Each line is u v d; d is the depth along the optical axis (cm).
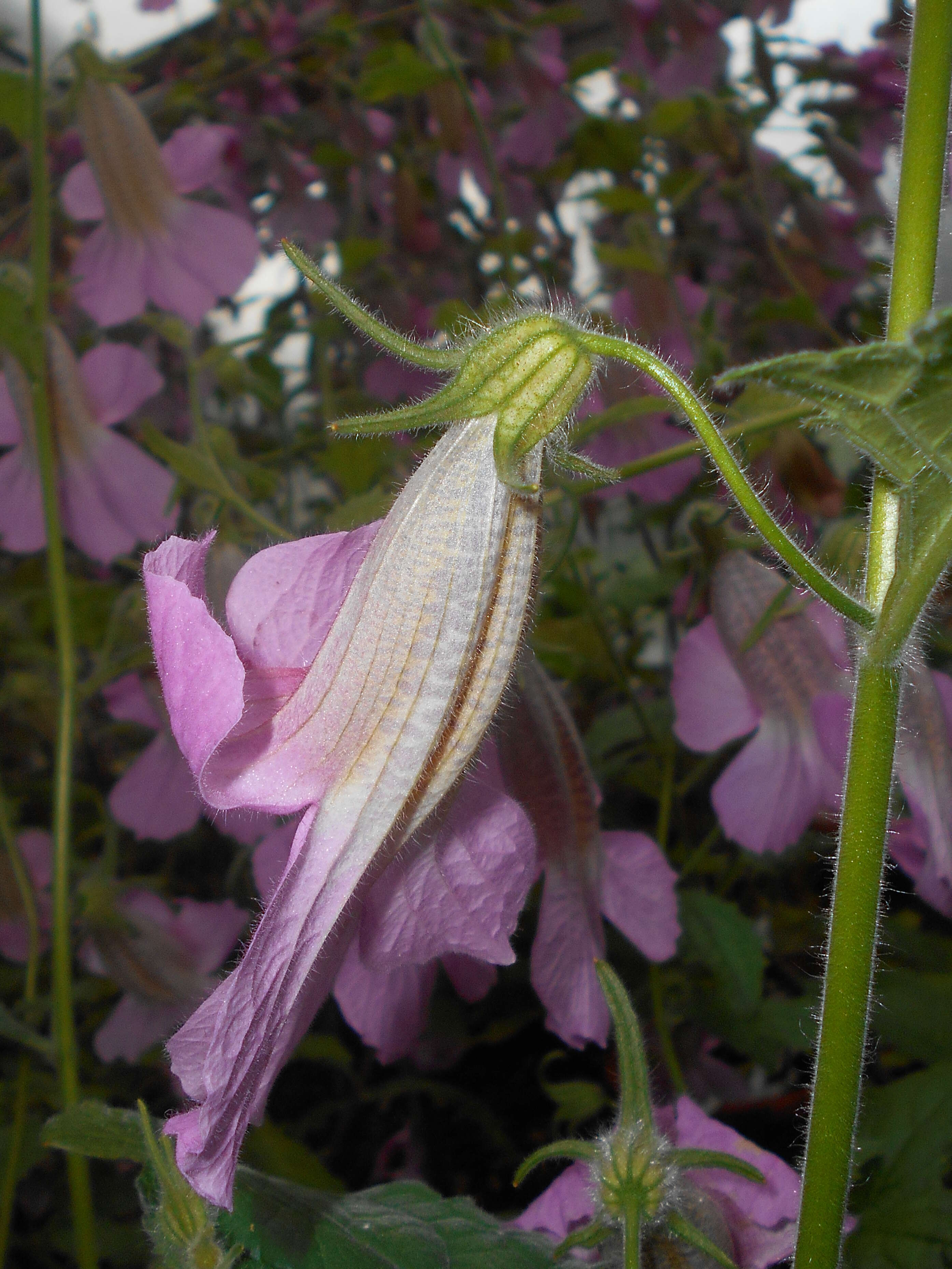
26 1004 31
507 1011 34
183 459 28
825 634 26
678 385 15
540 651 34
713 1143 20
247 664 16
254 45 44
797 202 44
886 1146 25
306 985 16
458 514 16
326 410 40
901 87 17
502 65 44
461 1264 18
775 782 26
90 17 44
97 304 32
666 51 44
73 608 36
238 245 33
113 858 34
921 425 14
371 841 16
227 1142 15
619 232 44
